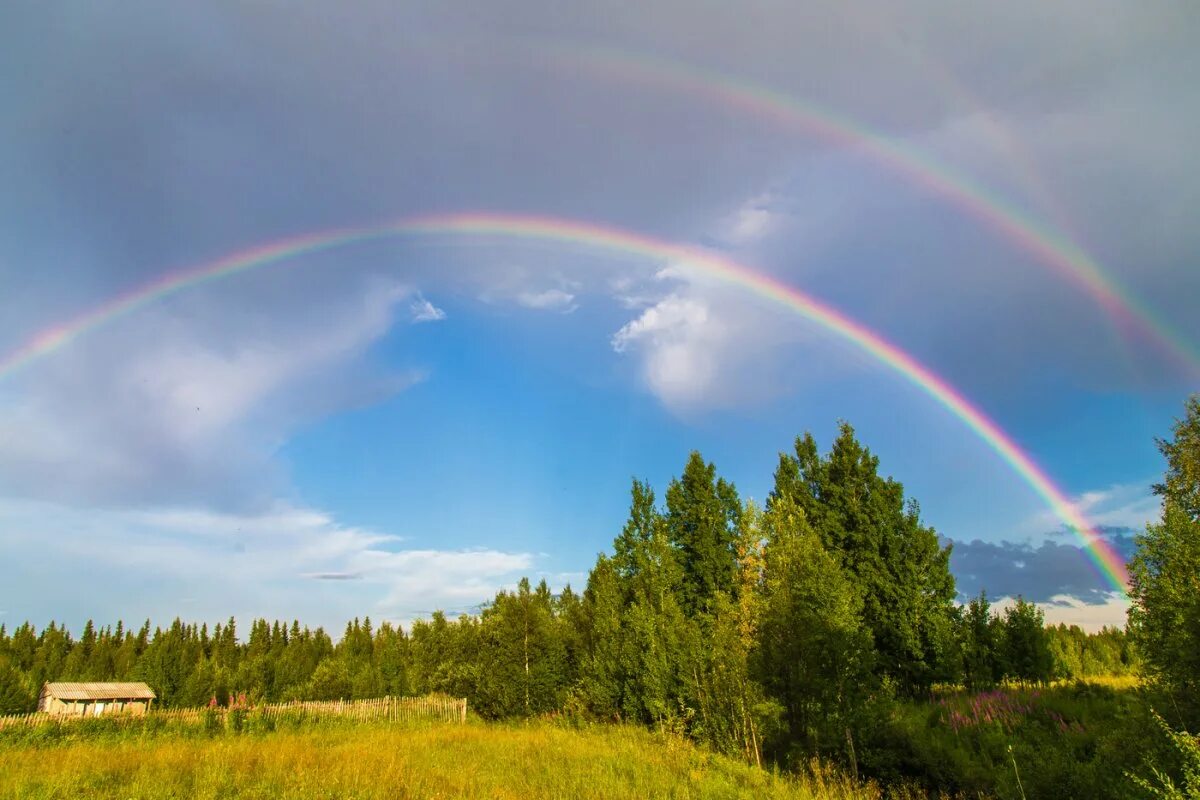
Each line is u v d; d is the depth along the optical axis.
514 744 18.80
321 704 29.44
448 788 12.26
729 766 13.42
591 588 33.56
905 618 22.38
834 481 25.59
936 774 12.32
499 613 32.16
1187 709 8.44
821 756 12.91
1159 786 8.20
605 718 23.52
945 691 23.09
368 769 13.82
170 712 25.33
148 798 11.47
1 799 11.23
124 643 88.06
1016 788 11.02
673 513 28.58
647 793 11.53
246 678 62.75
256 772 13.84
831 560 15.21
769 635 14.17
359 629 103.06
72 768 14.27
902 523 24.06
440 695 36.00
